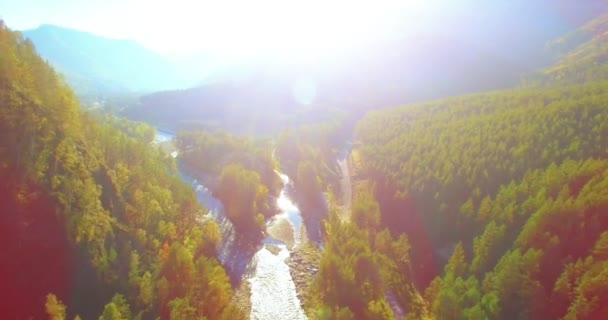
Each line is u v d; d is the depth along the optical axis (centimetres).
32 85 7712
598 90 14838
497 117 13950
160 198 9094
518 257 6519
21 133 6475
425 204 11331
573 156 9900
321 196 14375
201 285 6950
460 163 11675
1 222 5609
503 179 10388
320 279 8119
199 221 10856
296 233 11838
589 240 6875
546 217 7362
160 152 13962
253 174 13050
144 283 6303
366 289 7456
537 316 6016
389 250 9462
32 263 5650
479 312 5828
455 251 8019
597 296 5344
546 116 12538
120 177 8569
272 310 7969
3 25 9488
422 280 9194
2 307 5219
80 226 6288
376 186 13588
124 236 7188
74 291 5822
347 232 9394
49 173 6538
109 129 11606
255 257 10138
